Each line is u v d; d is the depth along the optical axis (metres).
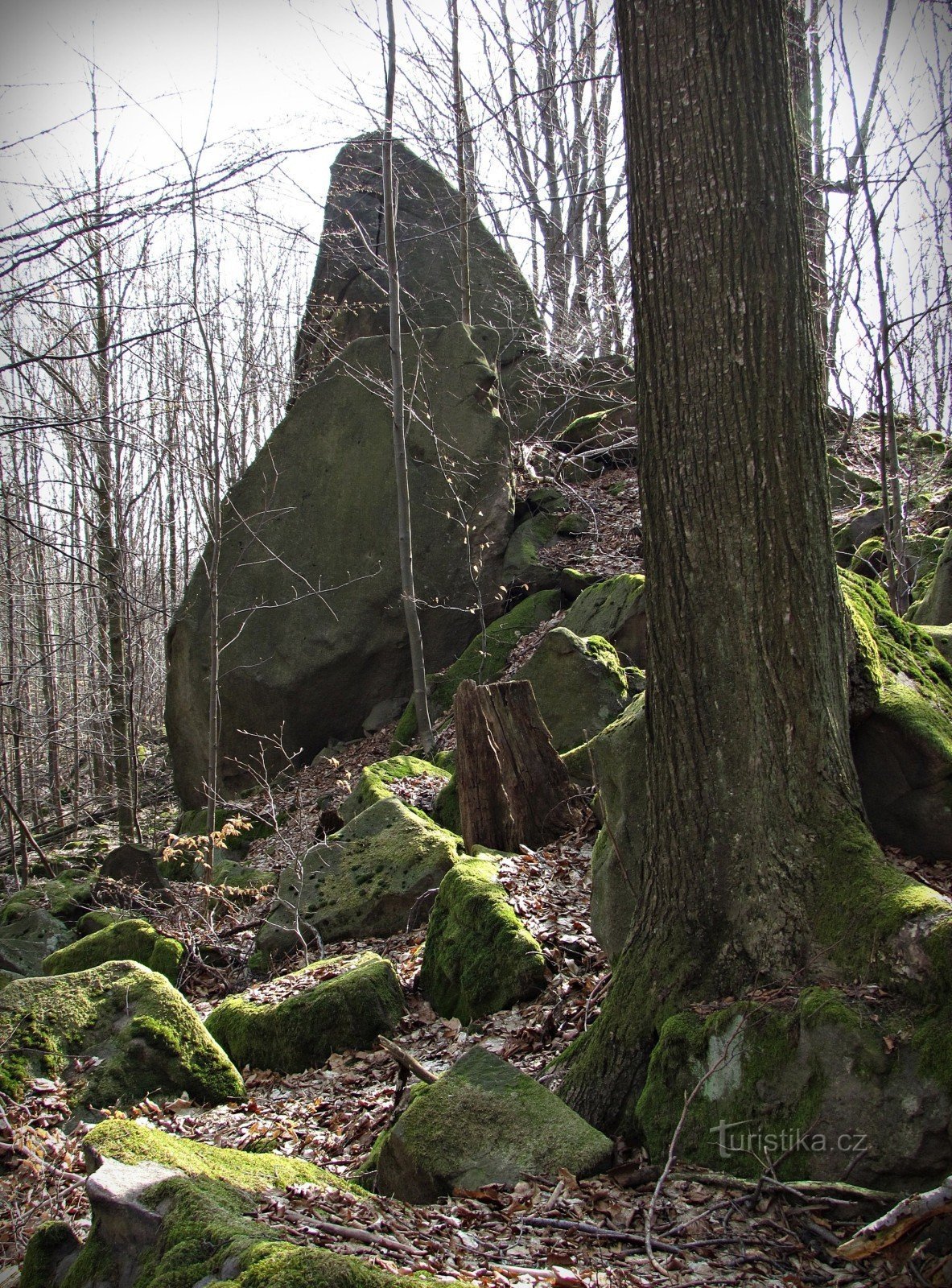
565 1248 3.55
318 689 14.45
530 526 14.48
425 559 14.25
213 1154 3.93
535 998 6.16
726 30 4.45
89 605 17.06
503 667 12.75
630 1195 3.88
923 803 5.01
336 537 14.78
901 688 5.32
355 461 14.93
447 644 14.12
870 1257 3.32
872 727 5.10
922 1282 3.17
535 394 16.92
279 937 8.59
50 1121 5.48
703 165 4.47
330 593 14.57
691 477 4.50
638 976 4.57
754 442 4.43
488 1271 3.28
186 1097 5.95
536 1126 4.23
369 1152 5.00
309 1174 3.95
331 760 12.25
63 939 11.03
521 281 18.62
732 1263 3.41
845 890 4.19
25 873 14.48
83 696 17.88
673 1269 3.38
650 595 4.69
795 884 4.30
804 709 4.44
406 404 14.51
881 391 8.40
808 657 4.46
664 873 4.61
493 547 14.16
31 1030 5.93
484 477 14.37
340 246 18.89
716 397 4.46
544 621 13.09
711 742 4.47
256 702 14.67
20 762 17.12
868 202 7.89
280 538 15.11
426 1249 3.40
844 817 4.39
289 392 21.02
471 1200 3.94
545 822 8.49
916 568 9.43
